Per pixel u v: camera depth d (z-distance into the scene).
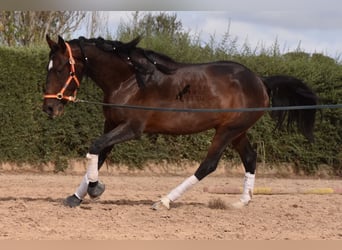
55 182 13.75
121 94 9.19
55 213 8.79
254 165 10.20
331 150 16.52
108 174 15.98
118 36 17.48
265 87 10.05
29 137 15.70
